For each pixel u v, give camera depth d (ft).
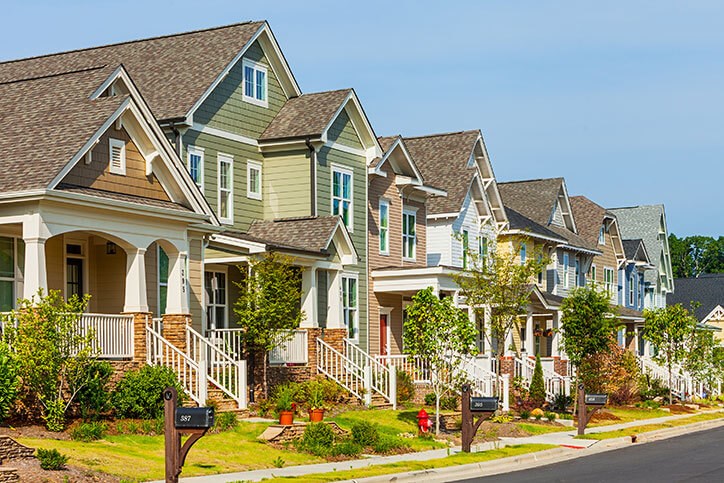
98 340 87.81
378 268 140.36
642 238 260.62
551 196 201.57
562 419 134.92
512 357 150.10
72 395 80.84
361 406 117.19
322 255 117.60
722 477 79.51
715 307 310.86
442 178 163.22
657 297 258.98
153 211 92.79
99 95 94.58
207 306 114.32
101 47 132.77
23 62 133.49
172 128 113.70
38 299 81.97
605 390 152.05
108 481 65.51
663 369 196.34
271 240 120.37
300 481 70.79
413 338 104.73
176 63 123.03
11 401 75.97
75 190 86.02
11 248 92.38
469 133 170.60
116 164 92.17
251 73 126.41
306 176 125.49
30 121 91.35
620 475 81.56
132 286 92.89
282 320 105.50
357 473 76.33
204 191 117.08
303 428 90.12
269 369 110.11
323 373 119.44
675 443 114.42
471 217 166.09
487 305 134.10
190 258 103.19
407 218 151.64
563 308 138.41
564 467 88.94
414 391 131.03
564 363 173.99
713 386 219.20
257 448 84.38
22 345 77.66
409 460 86.48
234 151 122.42
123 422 84.07
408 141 174.60
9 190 82.43
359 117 135.33
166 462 64.18
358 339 134.82
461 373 108.37
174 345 96.78
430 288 105.09
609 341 145.07
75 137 86.99
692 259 459.73
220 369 105.09
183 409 64.28
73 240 99.91
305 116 128.16
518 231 171.22
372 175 139.64
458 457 89.86
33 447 70.54
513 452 95.96
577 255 206.80
